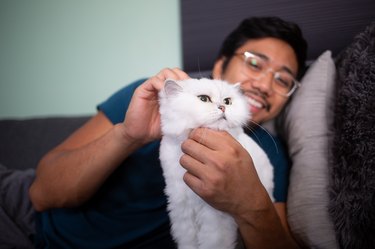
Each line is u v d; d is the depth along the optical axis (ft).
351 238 2.03
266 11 3.69
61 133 4.17
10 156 4.13
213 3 3.91
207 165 1.71
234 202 1.77
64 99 4.94
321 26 3.47
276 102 2.93
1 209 2.77
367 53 2.33
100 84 4.70
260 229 1.89
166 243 2.52
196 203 1.95
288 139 2.94
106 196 2.76
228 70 2.93
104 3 4.42
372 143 2.03
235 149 1.77
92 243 2.45
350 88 2.33
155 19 4.26
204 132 1.79
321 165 2.45
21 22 4.84
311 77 2.89
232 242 1.97
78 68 4.75
